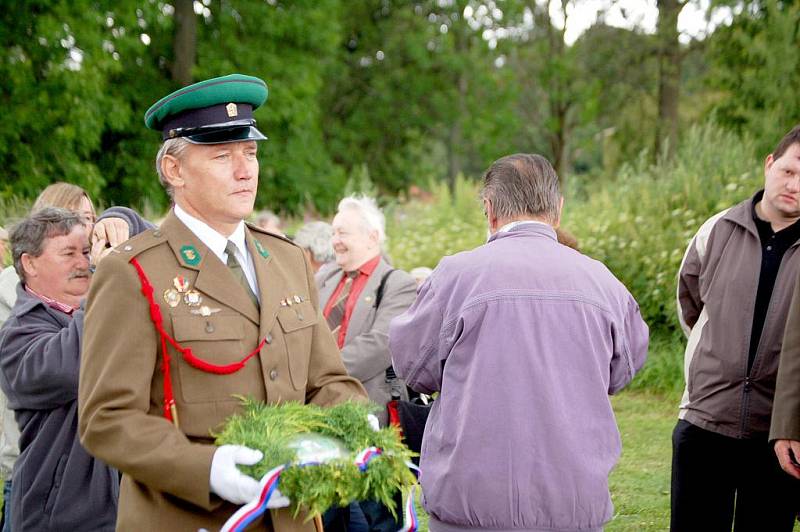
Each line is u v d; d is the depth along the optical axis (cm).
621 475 527
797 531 428
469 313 240
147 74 1755
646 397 723
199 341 205
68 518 260
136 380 199
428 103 2544
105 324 201
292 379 219
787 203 304
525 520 231
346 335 383
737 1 1499
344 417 208
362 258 396
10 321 269
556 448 232
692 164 848
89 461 262
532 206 257
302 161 1944
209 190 212
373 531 325
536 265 244
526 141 2634
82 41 1456
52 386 255
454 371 243
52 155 1505
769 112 1345
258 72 1812
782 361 289
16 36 1459
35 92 1470
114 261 205
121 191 1755
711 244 328
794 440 284
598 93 2197
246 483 187
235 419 201
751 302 310
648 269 789
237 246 222
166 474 190
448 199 1141
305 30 1858
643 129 2105
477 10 2392
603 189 956
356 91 2553
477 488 233
